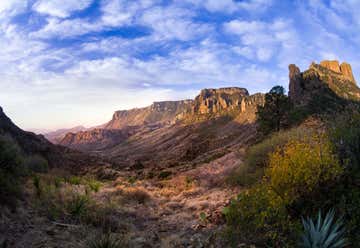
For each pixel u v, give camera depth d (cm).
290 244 447
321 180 549
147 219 984
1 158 906
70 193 1088
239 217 508
